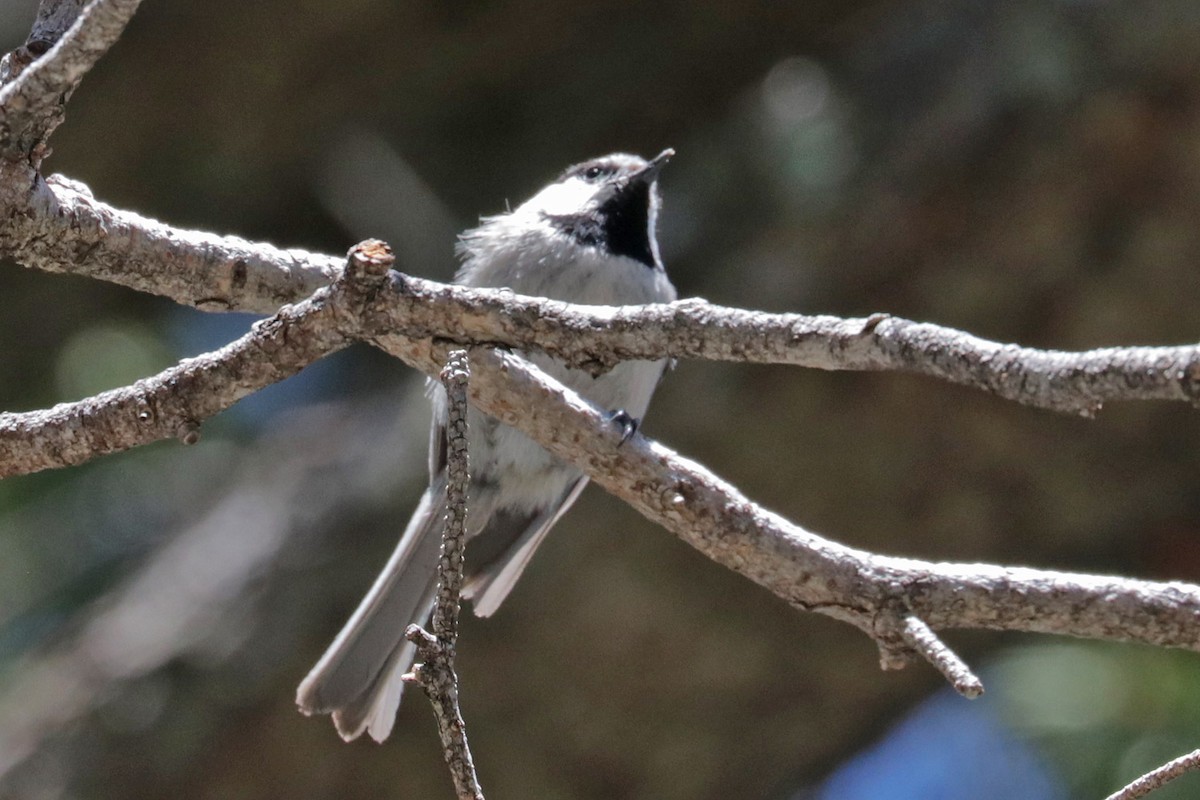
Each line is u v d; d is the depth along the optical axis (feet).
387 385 38.78
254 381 14.79
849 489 32.53
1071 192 31.07
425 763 32.55
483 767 32.89
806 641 32.58
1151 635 13.93
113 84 36.35
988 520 32.78
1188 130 30.30
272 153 39.11
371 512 33.37
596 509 32.19
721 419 32.12
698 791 33.91
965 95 32.07
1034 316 32.01
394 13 36.27
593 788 33.24
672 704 32.91
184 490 37.27
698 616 32.19
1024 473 32.07
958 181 31.55
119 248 15.64
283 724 32.07
